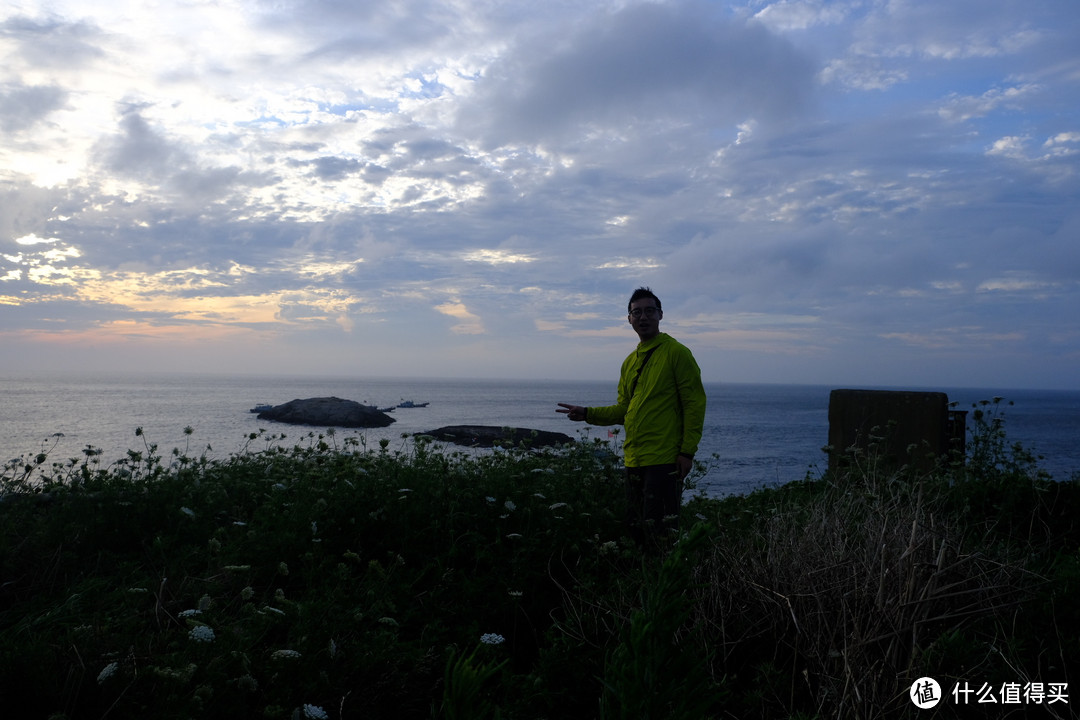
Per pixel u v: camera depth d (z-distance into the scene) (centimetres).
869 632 285
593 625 341
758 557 358
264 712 252
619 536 473
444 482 486
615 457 575
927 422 698
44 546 401
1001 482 540
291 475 559
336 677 282
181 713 238
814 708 278
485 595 383
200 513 467
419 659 303
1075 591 309
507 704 285
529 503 471
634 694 104
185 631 296
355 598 357
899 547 321
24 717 247
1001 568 324
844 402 780
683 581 112
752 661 317
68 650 279
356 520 437
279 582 391
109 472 511
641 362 490
